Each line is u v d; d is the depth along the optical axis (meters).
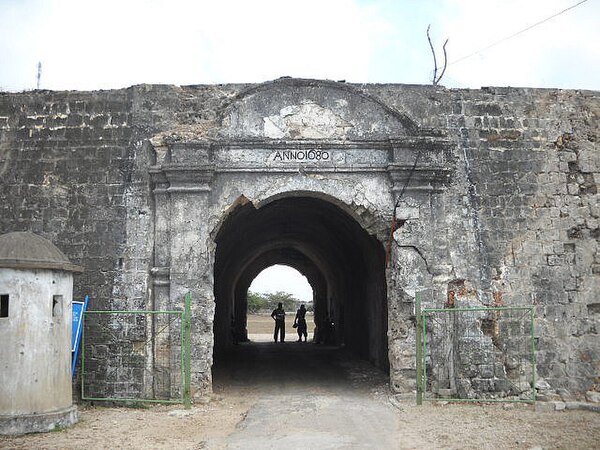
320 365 18.78
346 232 19.25
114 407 11.92
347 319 23.53
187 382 11.58
